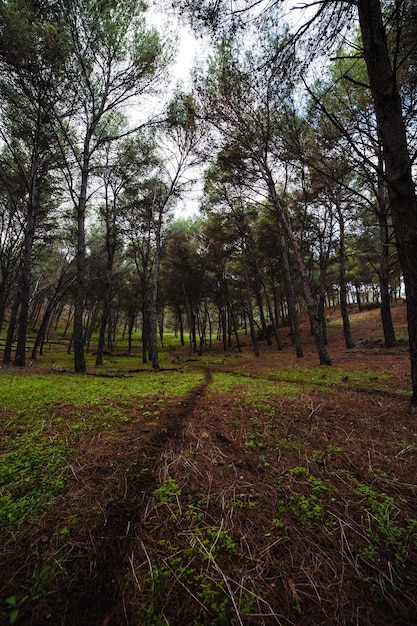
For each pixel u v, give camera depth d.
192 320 25.83
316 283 27.80
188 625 1.23
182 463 2.61
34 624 1.24
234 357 18.19
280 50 4.51
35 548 1.62
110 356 24.20
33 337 33.91
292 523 1.85
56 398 4.97
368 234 15.39
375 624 1.25
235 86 8.55
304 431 3.41
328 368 9.07
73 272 22.83
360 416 3.95
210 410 4.32
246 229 18.92
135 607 1.31
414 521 1.83
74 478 2.33
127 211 15.92
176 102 11.50
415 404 4.07
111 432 3.35
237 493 2.18
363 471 2.49
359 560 1.58
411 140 4.88
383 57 3.64
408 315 3.98
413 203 3.64
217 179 13.23
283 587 1.43
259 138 10.15
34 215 12.88
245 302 31.83
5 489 2.18
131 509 1.97
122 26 9.68
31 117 10.37
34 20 7.92
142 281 20.38
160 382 7.24
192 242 22.77
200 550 1.62
